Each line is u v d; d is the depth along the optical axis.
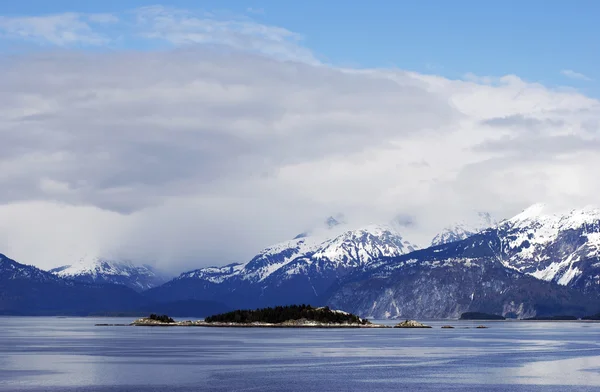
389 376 175.25
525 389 154.38
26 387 154.62
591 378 172.38
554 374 180.12
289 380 167.25
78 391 148.88
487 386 158.75
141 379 168.25
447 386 158.62
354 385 159.62
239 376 174.50
